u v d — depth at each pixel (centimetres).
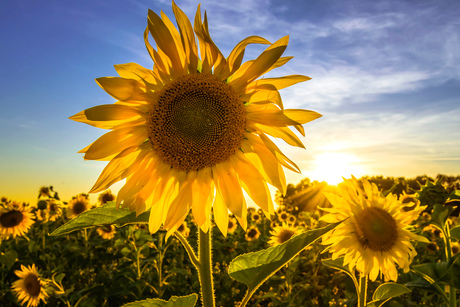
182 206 29
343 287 82
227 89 30
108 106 28
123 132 30
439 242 84
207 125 30
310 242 24
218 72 30
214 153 30
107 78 28
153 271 88
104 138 29
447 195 42
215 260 105
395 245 38
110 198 91
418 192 44
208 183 30
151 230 29
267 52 28
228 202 30
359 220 39
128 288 69
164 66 30
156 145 30
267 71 28
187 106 30
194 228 121
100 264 95
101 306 74
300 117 28
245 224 29
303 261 79
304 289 72
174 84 30
